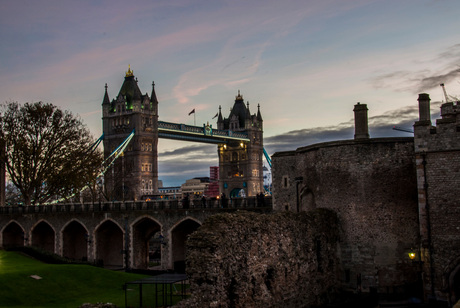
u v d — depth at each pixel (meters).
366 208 39.75
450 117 36.44
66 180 83.88
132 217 67.12
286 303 31.44
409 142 39.38
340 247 40.50
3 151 82.38
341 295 39.53
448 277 35.12
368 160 40.03
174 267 62.91
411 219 38.81
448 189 35.47
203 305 23.64
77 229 78.06
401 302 37.62
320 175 42.56
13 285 38.94
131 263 66.94
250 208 54.44
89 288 41.53
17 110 83.69
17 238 86.56
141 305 34.50
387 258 38.91
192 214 60.81
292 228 33.09
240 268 26.73
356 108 42.47
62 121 86.06
